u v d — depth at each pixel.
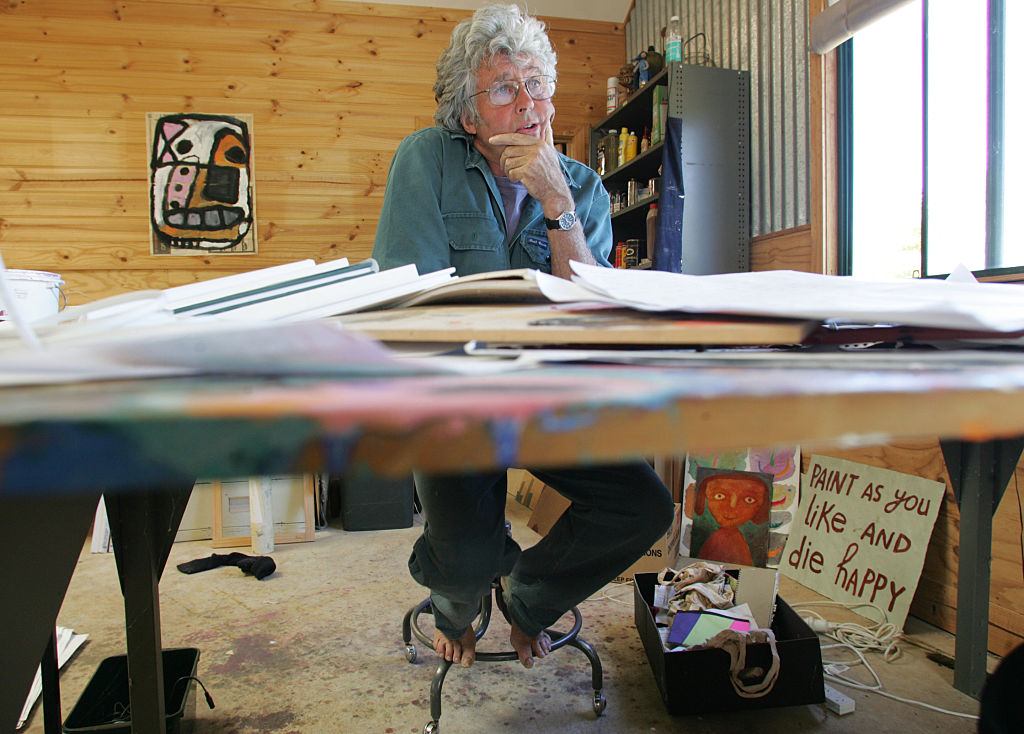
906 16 2.17
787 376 0.23
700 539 2.42
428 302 0.65
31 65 3.53
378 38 3.91
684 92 2.86
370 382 0.22
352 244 3.92
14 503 0.63
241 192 3.78
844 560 2.04
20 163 3.54
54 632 1.20
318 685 1.58
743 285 0.49
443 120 1.48
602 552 1.21
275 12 3.79
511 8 1.41
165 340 0.22
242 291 0.68
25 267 3.57
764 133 2.87
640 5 4.01
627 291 0.43
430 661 1.70
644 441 0.19
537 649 1.42
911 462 1.94
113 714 1.32
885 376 0.23
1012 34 1.81
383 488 3.01
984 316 0.31
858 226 2.42
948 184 2.02
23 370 0.21
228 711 1.46
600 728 1.39
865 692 1.51
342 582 2.29
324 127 3.87
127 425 0.16
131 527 0.97
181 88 3.69
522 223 1.48
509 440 0.18
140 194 3.66
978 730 0.54
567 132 4.17
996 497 1.48
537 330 0.34
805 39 2.61
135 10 3.62
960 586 1.52
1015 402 0.22
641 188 3.46
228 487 2.78
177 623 1.94
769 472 2.37
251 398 0.18
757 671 1.41
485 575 1.12
